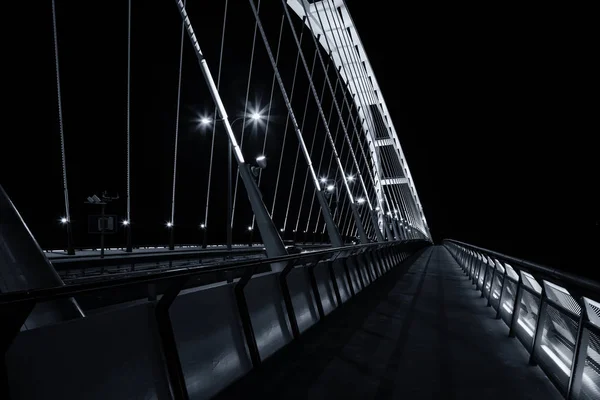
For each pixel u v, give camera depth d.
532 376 4.99
